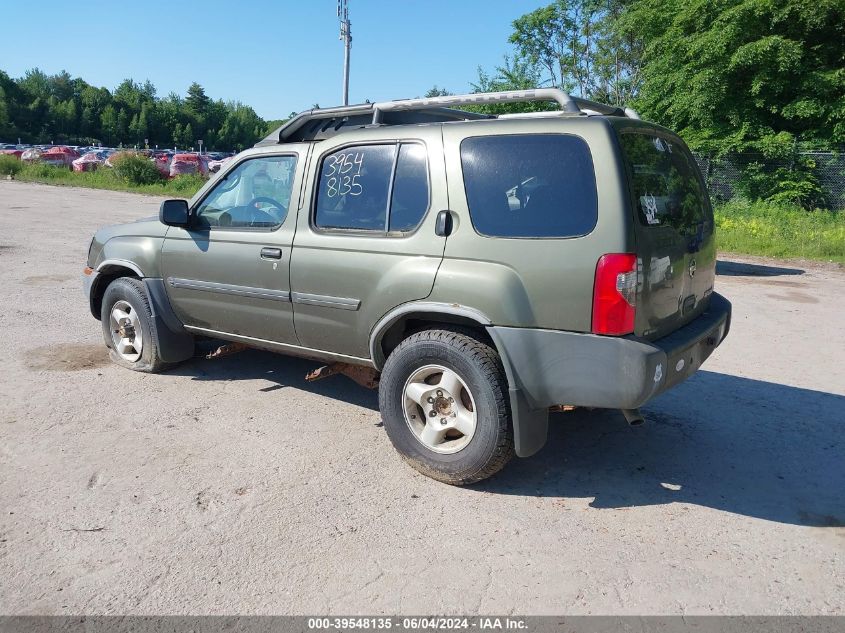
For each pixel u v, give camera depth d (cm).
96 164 3738
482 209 365
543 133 353
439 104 415
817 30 1969
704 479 400
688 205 405
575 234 336
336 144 433
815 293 1016
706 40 1966
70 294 862
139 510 349
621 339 329
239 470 396
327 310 428
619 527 345
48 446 420
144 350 552
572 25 2898
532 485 388
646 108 2302
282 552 315
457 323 384
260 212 471
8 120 11388
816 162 1927
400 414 394
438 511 356
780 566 313
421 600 284
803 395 549
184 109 14375
